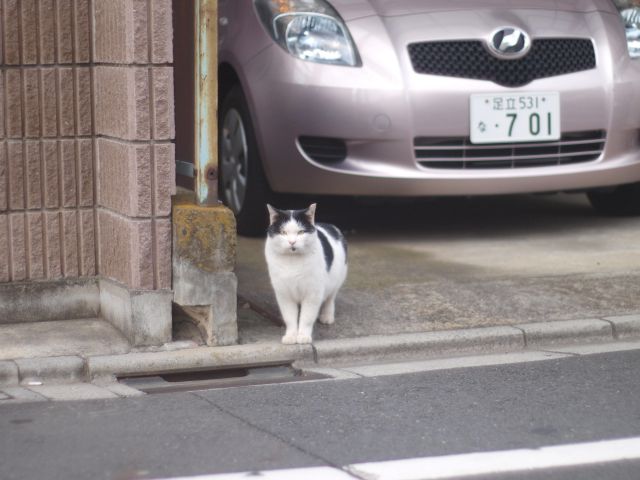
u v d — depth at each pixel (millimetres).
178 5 6734
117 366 6180
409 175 8430
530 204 10539
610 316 7062
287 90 8461
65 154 6793
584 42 8852
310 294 6484
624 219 9852
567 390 5812
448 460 4820
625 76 8914
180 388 6027
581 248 8711
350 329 6797
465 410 5504
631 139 9031
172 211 6434
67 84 6734
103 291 6898
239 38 8867
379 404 5609
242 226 9141
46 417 5422
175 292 6445
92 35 6719
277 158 8609
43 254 6848
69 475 4668
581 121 8773
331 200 9312
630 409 5496
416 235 9234
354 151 8445
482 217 9961
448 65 8484
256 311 7164
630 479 4625
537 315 7066
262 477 4625
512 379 6027
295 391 5852
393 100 8336
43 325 6793
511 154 8680
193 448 4969
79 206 6871
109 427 5258
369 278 7809
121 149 6457
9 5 6551
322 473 4672
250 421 5348
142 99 6266
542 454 4891
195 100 6457
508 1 8844
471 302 7273
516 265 8164
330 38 8477
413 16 8570
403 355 6574
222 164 9359
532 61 8672
